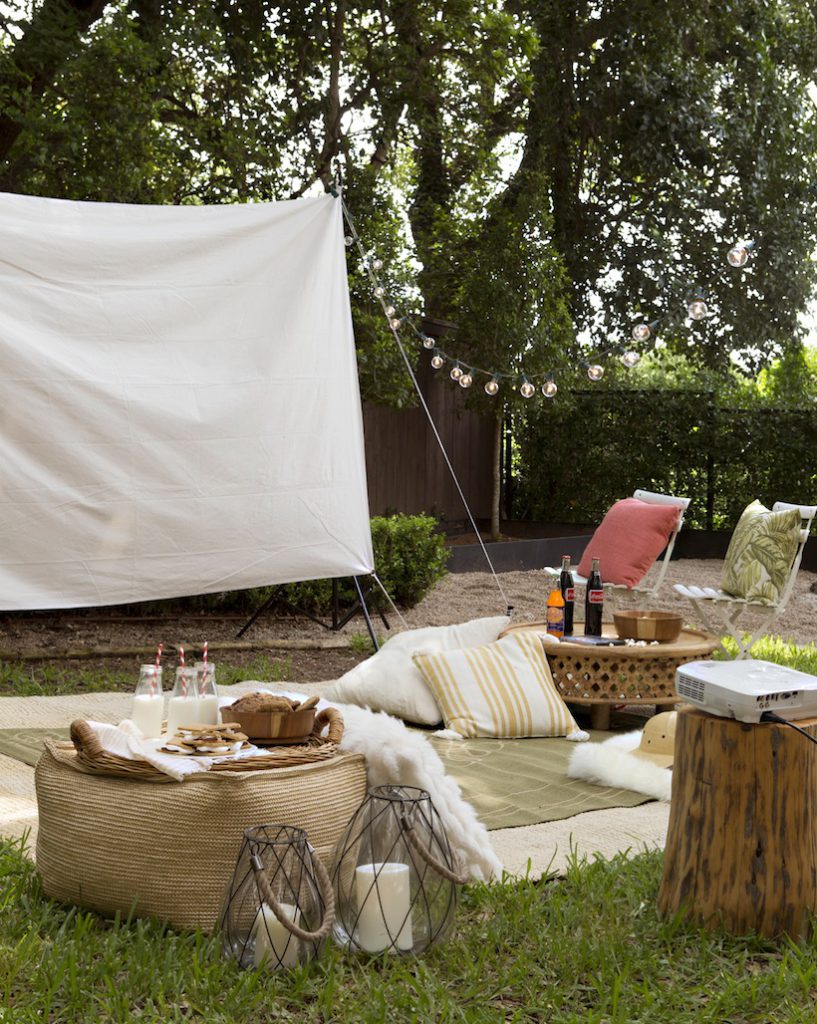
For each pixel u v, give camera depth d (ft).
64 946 8.21
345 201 32.45
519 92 40.57
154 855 8.68
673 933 8.91
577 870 10.03
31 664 20.53
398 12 32.07
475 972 8.07
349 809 9.29
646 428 43.42
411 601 28.35
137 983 7.70
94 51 24.54
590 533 43.86
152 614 25.34
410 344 33.94
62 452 17.87
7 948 8.06
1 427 17.54
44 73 26.03
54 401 17.78
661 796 13.11
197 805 8.68
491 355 37.27
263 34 31.14
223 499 19.10
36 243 17.80
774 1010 7.70
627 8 39.01
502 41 31.96
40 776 9.53
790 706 8.96
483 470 44.98
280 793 8.86
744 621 28.81
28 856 10.32
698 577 36.76
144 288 18.62
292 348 19.76
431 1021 7.36
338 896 8.49
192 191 30.78
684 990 7.97
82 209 18.34
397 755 9.55
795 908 8.89
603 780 13.51
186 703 10.16
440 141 37.40
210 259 19.17
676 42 39.68
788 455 42.24
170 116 30.99
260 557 19.48
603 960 8.27
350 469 20.39
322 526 20.01
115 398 18.19
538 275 37.24
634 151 40.22
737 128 40.86
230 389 19.16
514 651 16.70
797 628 28.35
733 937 8.87
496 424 40.86
